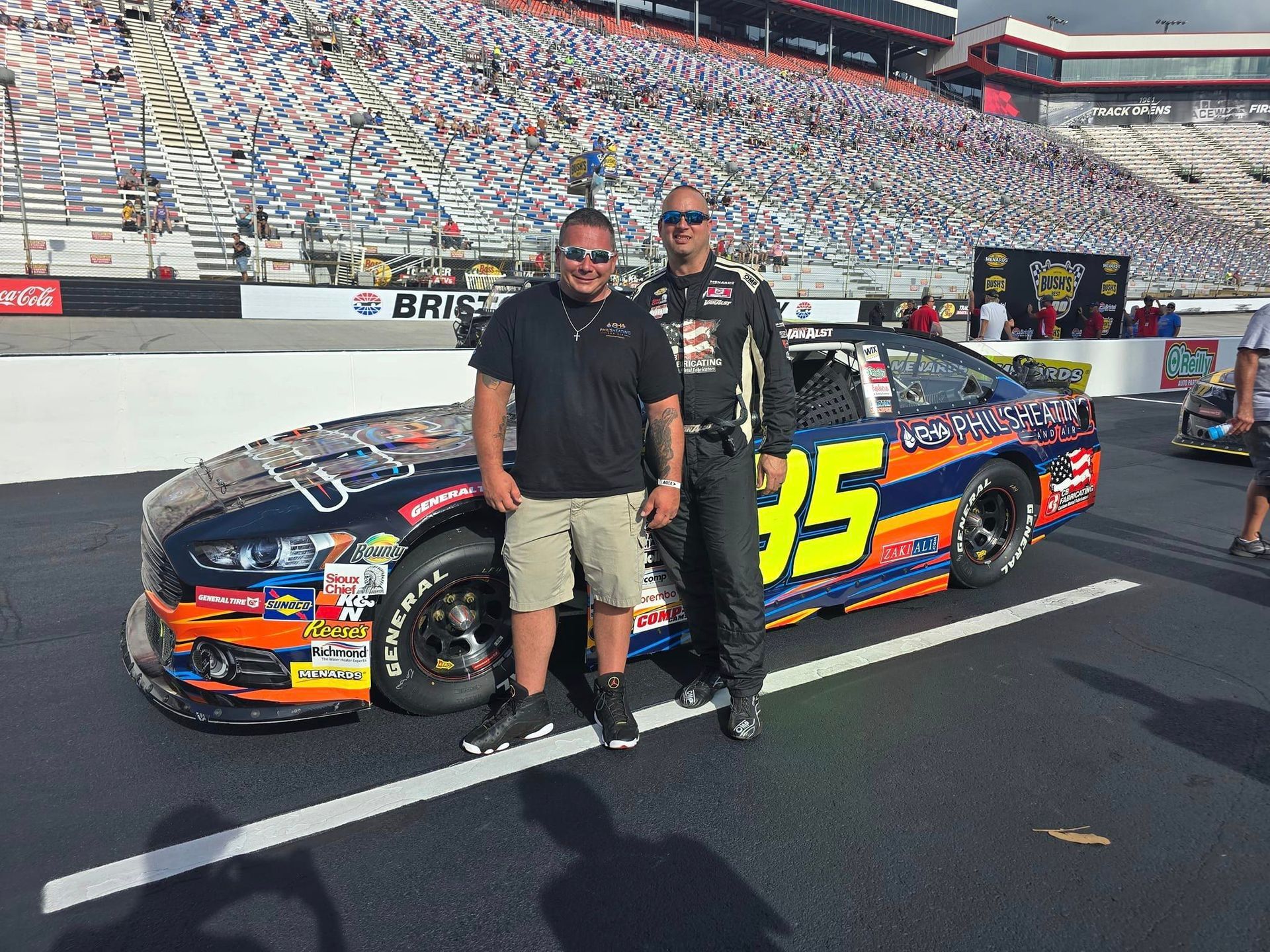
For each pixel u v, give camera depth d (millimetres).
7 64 24422
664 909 1904
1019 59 54938
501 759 2527
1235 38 53469
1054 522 4199
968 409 3785
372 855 2086
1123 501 5980
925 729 2721
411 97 30734
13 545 4566
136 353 6188
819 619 3660
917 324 13102
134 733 2662
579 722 2760
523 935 1820
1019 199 39438
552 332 2322
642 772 2469
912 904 1921
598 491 2426
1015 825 2217
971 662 3223
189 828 2182
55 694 2912
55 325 14234
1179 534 5113
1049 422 4090
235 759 2518
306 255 18938
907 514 3488
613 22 49594
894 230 31312
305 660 2420
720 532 2562
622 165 30219
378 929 1837
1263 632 3553
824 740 2650
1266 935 1837
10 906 1897
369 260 19328
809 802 2316
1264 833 2193
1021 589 4059
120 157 21391
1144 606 3850
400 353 7215
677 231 2482
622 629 2605
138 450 6258
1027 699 2930
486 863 2057
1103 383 12609
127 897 1930
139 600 3062
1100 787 2398
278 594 2363
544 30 43500
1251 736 2689
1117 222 39656
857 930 1844
